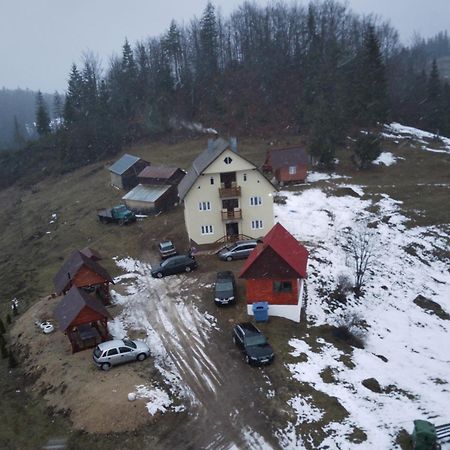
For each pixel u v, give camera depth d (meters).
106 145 103.62
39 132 132.75
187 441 23.89
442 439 23.72
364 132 90.12
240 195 48.06
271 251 34.31
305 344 32.19
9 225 75.94
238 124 103.56
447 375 31.55
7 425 26.72
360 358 31.78
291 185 67.19
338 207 58.94
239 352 31.31
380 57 92.69
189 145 99.06
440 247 50.84
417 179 70.12
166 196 63.84
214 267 44.94
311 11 119.38
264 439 23.83
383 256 47.84
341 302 39.22
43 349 33.19
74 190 85.25
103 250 53.28
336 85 98.25
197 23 138.88
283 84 111.50
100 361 29.39
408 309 40.22
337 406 26.12
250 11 135.25
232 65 125.25
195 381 28.52
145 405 25.98
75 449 24.02
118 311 37.97
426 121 106.75
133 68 130.38
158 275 43.91
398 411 26.33
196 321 35.56
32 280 49.34
